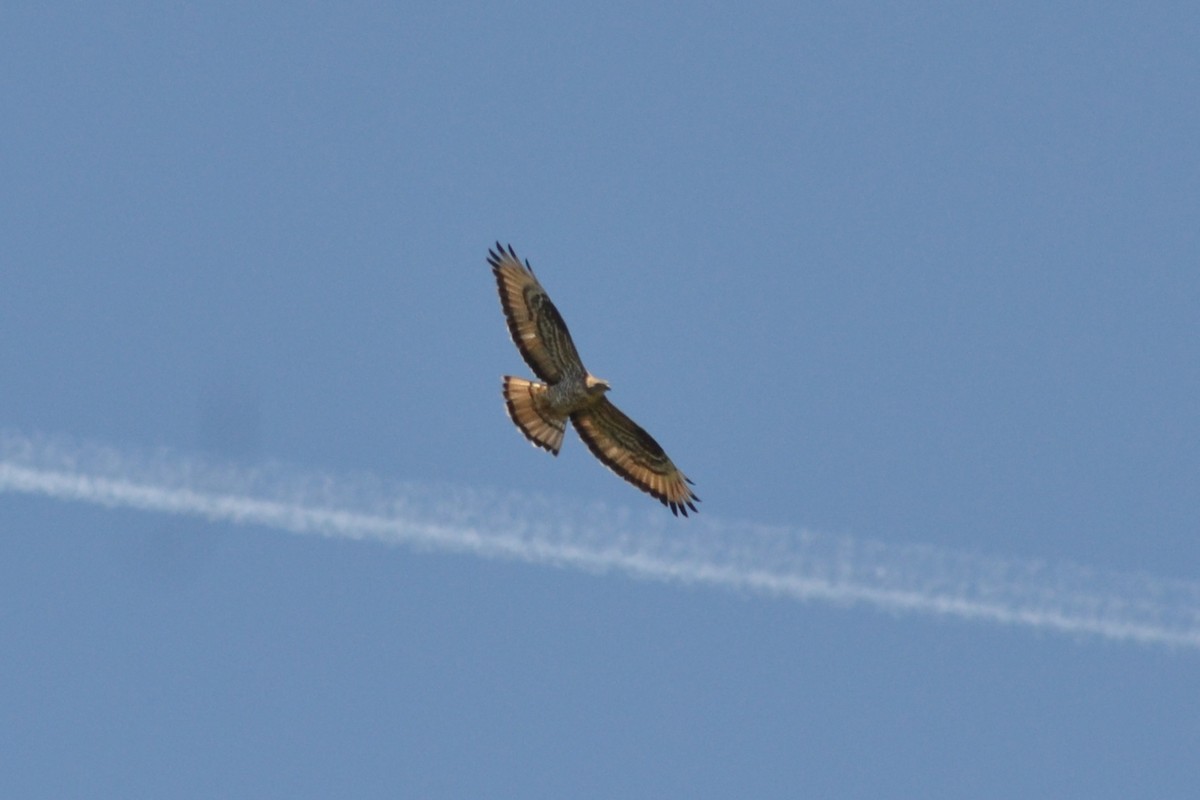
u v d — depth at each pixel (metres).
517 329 41.44
